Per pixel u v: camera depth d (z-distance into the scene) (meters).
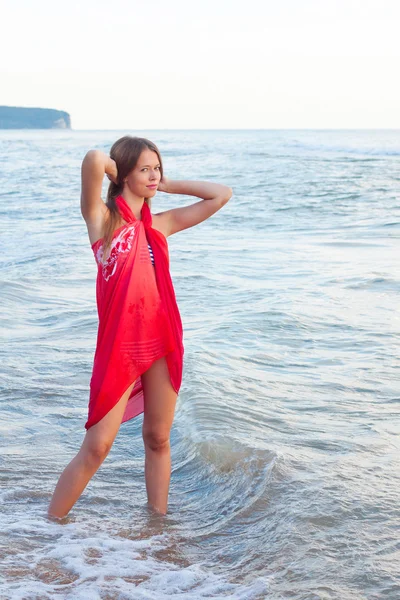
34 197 22.05
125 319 2.94
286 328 6.34
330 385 4.85
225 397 4.54
